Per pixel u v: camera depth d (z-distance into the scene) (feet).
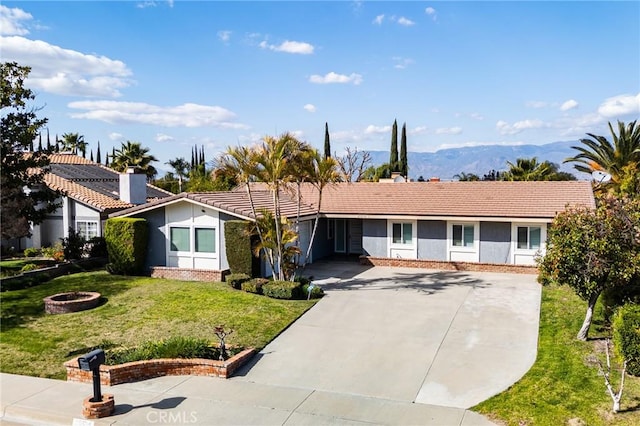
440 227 87.92
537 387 38.24
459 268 85.40
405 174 215.31
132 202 105.09
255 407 36.42
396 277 79.46
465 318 56.65
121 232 78.43
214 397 38.17
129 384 40.73
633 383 38.27
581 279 45.65
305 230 91.66
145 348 44.88
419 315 57.98
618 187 105.19
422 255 89.35
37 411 35.96
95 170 129.49
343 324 55.06
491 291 68.80
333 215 92.22
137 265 78.95
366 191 101.55
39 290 69.51
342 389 39.58
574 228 45.60
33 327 54.19
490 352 46.50
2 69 71.31
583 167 135.03
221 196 82.48
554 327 51.88
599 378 39.22
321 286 72.43
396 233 90.94
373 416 34.86
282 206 88.43
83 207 99.71
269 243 67.67
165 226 79.77
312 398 37.96
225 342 49.14
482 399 37.22
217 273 73.72
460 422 33.76
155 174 189.78
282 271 68.64
